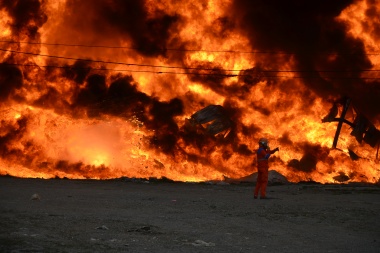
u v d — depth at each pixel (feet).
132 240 33.86
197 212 50.19
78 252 29.37
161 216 46.29
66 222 39.70
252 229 40.83
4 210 44.60
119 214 46.39
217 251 31.55
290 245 34.71
